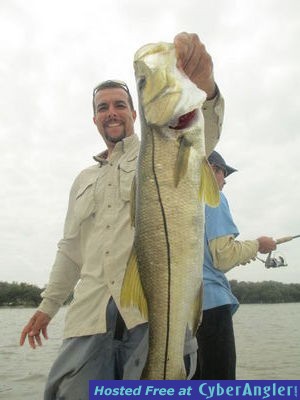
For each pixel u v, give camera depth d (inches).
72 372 43.0
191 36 34.6
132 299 33.2
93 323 43.1
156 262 32.5
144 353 39.9
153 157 33.3
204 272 54.2
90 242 46.3
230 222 55.4
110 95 49.4
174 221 32.3
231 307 56.2
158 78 34.1
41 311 51.8
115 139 49.4
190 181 32.5
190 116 33.2
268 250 58.9
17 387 100.0
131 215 35.8
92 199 47.8
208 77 36.0
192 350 40.6
